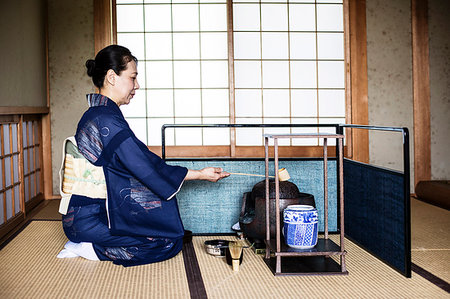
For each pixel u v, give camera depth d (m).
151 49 5.07
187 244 3.05
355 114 5.19
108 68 2.69
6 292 2.19
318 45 5.17
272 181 2.88
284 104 5.16
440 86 5.25
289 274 2.41
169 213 2.65
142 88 5.08
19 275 2.43
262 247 2.84
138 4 5.05
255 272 2.47
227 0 5.04
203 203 3.29
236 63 5.11
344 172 3.32
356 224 3.09
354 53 5.17
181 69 5.09
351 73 5.17
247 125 3.17
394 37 5.22
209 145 5.10
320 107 5.20
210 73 5.11
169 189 2.57
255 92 5.14
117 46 2.74
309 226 2.46
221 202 3.29
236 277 2.39
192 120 5.11
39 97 4.73
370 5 5.18
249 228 2.79
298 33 5.14
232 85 5.05
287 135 2.38
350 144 5.16
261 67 5.13
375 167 2.77
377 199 2.74
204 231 3.29
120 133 2.56
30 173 4.60
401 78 5.24
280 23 5.12
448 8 5.25
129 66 2.73
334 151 5.17
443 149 5.25
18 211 4.03
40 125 5.00
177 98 5.10
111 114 2.62
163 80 5.09
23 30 4.16
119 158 2.54
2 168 3.64
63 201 2.70
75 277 2.40
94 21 5.04
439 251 2.86
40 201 4.92
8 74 3.70
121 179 2.57
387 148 5.24
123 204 2.57
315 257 2.69
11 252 2.87
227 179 3.29
